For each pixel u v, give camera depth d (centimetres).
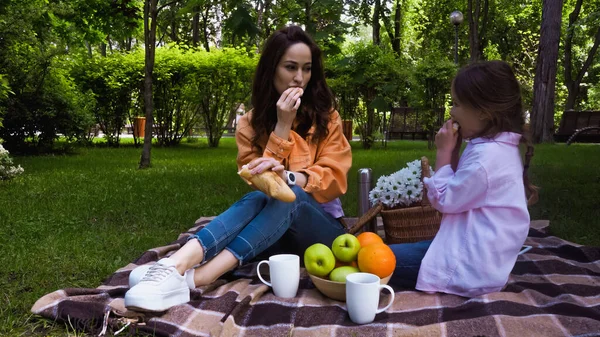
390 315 211
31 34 925
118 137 1297
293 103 252
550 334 185
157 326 204
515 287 228
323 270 225
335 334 196
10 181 620
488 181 215
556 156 972
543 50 1415
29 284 263
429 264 229
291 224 258
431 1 2177
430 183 225
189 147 1305
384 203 274
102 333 200
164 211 450
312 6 503
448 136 231
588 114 1405
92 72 1245
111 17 962
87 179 652
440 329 192
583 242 353
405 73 1187
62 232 373
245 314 215
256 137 276
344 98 1253
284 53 262
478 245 219
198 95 1264
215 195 540
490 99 215
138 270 231
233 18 516
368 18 1734
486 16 1780
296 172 257
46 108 1002
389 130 1488
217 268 237
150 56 799
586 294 236
